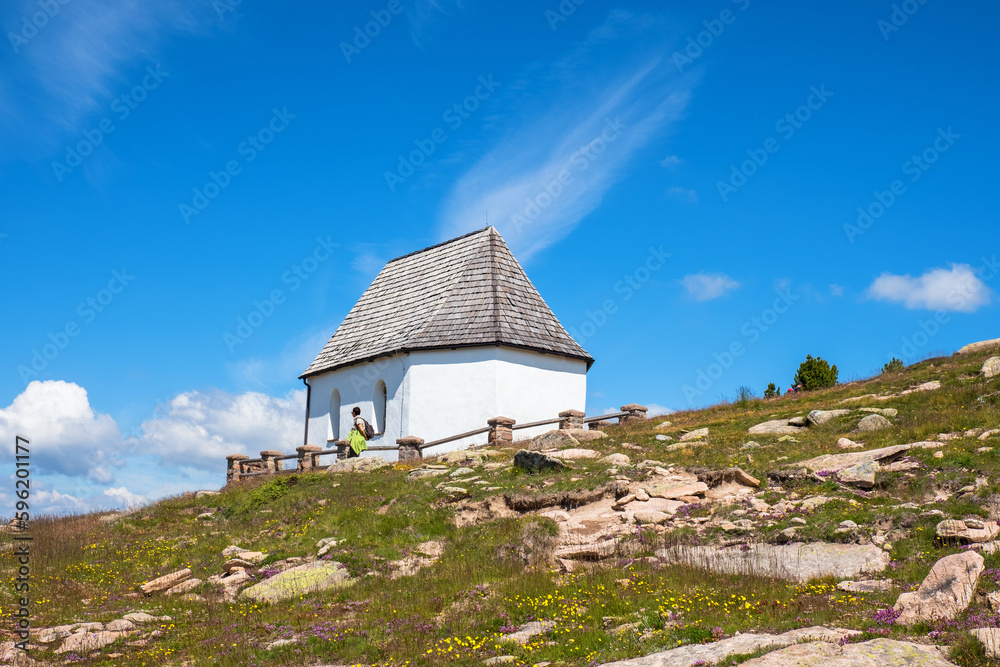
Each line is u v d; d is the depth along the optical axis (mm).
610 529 17438
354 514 21906
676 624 12016
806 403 28016
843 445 20422
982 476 16453
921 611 10914
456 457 26531
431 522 20000
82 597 18297
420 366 34562
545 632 12734
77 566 20438
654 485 19344
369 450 32406
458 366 34250
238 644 14086
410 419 34125
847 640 10250
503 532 18266
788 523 15984
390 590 16500
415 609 14719
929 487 16641
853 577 13359
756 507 17109
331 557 18844
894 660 9438
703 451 22391
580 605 13703
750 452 21453
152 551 21766
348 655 12898
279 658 13109
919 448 18531
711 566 14664
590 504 19016
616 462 21844
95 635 15133
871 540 14727
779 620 11672
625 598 13570
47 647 14781
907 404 23828
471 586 15609
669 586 13883
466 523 19703
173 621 16359
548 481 20609
